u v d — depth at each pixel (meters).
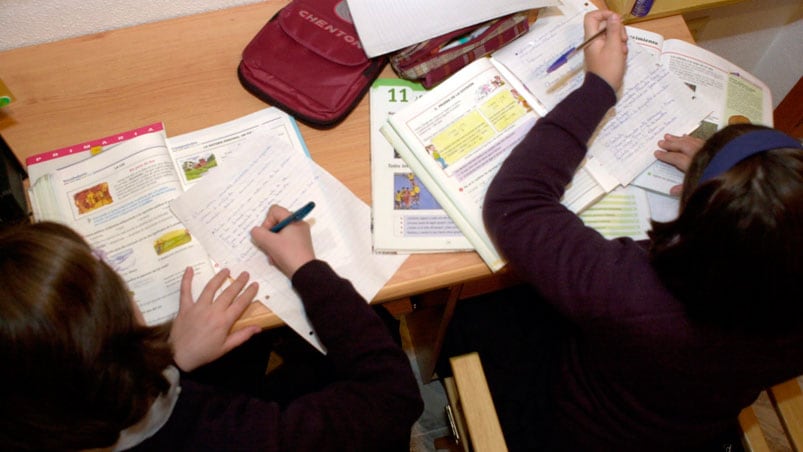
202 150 0.83
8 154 0.82
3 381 0.49
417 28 0.86
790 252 0.48
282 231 0.75
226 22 0.95
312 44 0.87
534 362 0.94
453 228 0.77
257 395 0.94
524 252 0.68
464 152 0.81
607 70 0.81
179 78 0.90
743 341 0.58
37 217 0.79
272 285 0.75
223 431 0.61
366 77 0.87
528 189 0.71
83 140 0.84
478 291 1.02
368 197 0.80
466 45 0.87
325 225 0.78
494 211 0.72
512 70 0.88
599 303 0.62
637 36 0.93
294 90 0.86
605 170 0.81
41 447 0.52
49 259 0.51
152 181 0.80
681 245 0.56
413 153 0.81
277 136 0.84
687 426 0.71
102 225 0.78
